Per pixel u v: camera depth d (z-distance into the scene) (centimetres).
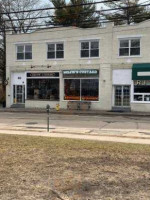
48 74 3070
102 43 2836
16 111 2811
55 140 1096
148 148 955
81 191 554
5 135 1228
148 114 2434
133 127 1650
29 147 948
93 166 722
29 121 1936
